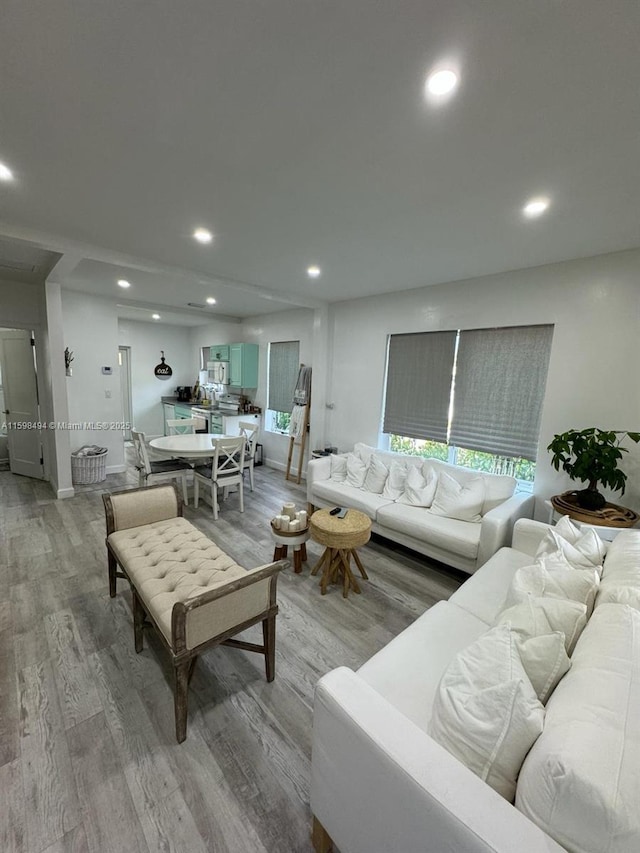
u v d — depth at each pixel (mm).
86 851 1188
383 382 4355
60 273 3541
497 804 789
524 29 1010
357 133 1493
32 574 2787
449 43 1066
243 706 1738
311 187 1938
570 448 2705
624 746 744
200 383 7777
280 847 1221
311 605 2533
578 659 1100
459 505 3064
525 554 2365
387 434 4441
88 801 1327
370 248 2799
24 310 4566
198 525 3789
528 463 3312
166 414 7766
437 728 1021
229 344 6520
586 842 679
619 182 1771
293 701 1774
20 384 4934
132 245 2891
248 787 1395
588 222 2215
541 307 3059
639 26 979
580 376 2887
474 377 3537
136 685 1828
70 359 4941
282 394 5949
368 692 1089
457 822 771
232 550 3287
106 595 2543
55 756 1477
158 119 1445
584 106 1287
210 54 1136
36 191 2043
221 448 3918
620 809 647
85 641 2109
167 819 1283
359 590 2701
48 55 1142
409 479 3480
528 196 1946
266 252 2969
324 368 4973
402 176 1804
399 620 2396
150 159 1721
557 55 1085
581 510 2539
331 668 1988
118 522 2424
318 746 1128
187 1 972
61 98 1330
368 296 4418
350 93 1272
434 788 829
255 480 5461
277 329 5949
